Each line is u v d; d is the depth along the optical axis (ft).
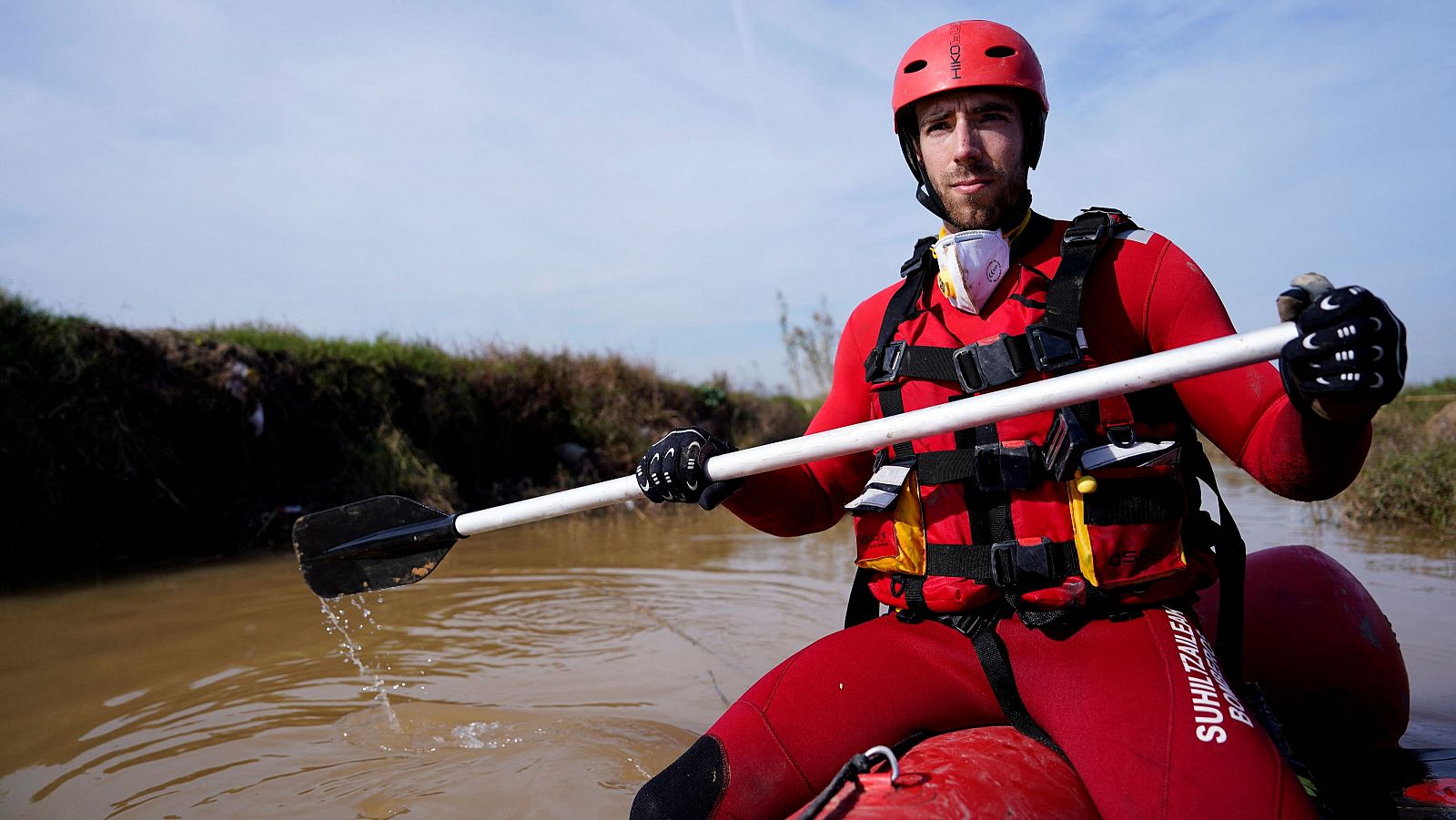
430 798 6.83
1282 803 3.98
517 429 26.05
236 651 10.69
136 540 16.90
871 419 6.21
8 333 16.05
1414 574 12.75
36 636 11.34
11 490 15.44
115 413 16.76
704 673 9.75
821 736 5.04
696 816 4.98
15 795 6.99
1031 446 4.91
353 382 21.57
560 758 7.52
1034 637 4.89
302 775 7.26
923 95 5.41
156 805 6.77
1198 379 5.02
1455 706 7.93
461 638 11.19
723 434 35.12
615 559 16.40
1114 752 4.35
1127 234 5.21
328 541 7.70
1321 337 3.94
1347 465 4.35
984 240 5.11
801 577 14.47
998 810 4.12
